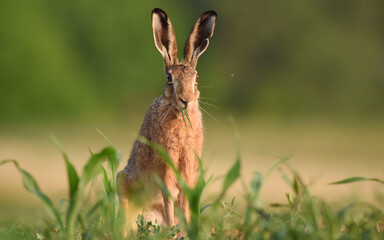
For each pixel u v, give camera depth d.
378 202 5.90
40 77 32.00
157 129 5.78
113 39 35.38
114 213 4.48
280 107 38.84
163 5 37.19
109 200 4.43
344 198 5.90
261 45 41.38
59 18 34.78
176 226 4.74
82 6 35.22
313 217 4.34
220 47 41.75
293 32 40.94
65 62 33.31
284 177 4.69
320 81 39.84
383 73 40.34
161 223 6.08
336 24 40.75
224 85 39.47
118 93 34.94
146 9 36.69
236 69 40.97
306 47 40.16
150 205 6.04
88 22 35.28
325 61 39.81
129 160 6.21
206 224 4.39
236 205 5.30
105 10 35.59
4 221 5.46
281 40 41.00
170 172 5.75
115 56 35.22
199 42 6.34
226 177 4.32
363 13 40.53
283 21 41.12
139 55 35.66
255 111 38.94
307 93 39.44
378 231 4.53
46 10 34.22
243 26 41.59
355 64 39.84
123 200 5.97
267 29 41.34
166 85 5.89
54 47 33.03
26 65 31.92
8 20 32.12
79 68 34.09
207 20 6.30
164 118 5.76
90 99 33.44
